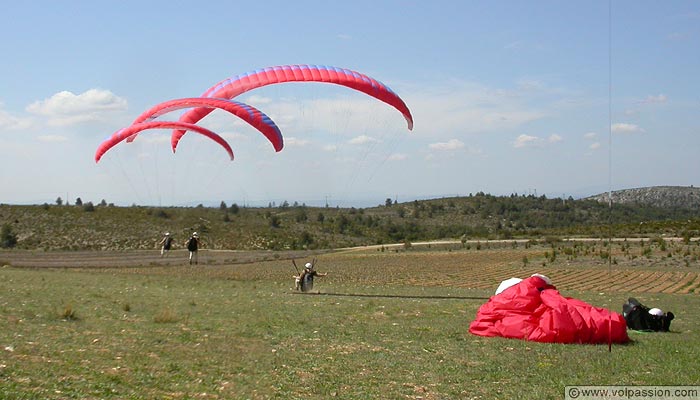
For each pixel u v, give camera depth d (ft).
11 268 133.39
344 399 36.27
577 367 44.68
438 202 496.23
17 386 33.53
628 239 236.22
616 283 118.21
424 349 50.26
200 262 161.89
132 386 35.81
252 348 48.78
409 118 99.66
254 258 180.45
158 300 76.95
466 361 46.29
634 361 46.57
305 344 51.24
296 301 81.51
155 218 293.02
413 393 37.99
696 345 53.11
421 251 216.95
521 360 46.65
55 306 64.59
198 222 293.23
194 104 93.56
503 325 55.93
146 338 49.93
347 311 71.87
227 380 38.81
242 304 75.97
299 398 36.11
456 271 145.07
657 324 61.57
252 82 94.32
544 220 451.12
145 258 171.83
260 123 93.76
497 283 119.14
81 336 48.93
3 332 48.16
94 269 137.28
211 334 53.67
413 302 81.76
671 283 117.29
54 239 257.34
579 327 53.57
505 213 469.57
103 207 317.63
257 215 335.47
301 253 209.56
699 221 283.38
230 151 115.44
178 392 35.53
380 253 210.79
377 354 48.06
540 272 140.05
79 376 36.73
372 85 93.30
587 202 555.28
